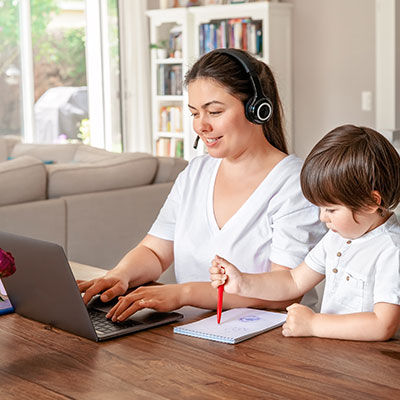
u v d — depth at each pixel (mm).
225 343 1514
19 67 7055
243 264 1986
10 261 1450
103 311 1754
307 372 1339
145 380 1324
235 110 1843
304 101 6656
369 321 1495
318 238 1946
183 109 7047
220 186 2053
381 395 1230
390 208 1516
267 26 6301
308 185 1529
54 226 3529
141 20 7344
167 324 1658
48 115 7277
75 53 7352
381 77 5766
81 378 1343
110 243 3770
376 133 1494
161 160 4141
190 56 6902
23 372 1384
